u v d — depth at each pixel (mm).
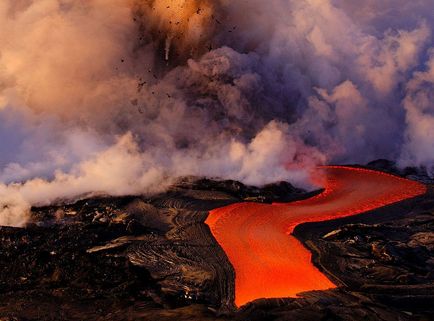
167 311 16156
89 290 18172
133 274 19125
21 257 20250
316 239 22297
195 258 20219
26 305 17156
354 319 15625
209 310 16312
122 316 16000
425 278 18734
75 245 21203
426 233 22812
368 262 19938
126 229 22812
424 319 15992
